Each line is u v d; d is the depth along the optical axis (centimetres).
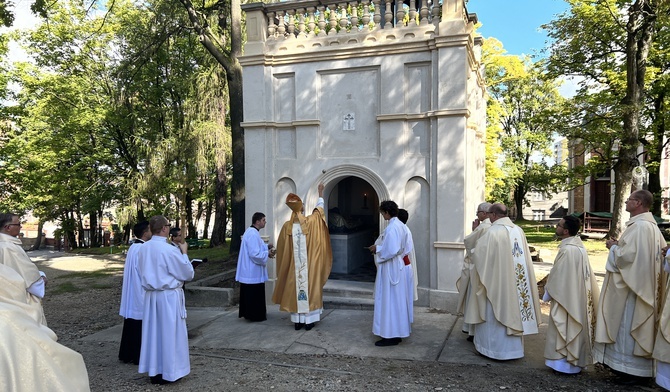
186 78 1762
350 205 1105
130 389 448
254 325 662
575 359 443
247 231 682
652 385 426
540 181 2453
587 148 1712
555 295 452
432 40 689
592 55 1723
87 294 1016
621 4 1623
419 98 718
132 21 1853
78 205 2562
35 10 991
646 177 1759
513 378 448
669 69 1695
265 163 788
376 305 556
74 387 135
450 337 579
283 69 786
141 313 528
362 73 749
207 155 1642
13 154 1906
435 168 695
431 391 420
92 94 2012
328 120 769
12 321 133
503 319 477
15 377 119
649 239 410
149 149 1686
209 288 775
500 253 484
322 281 641
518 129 3075
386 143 728
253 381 457
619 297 424
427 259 712
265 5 776
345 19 769
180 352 457
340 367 489
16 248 457
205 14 1359
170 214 2083
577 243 460
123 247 2238
